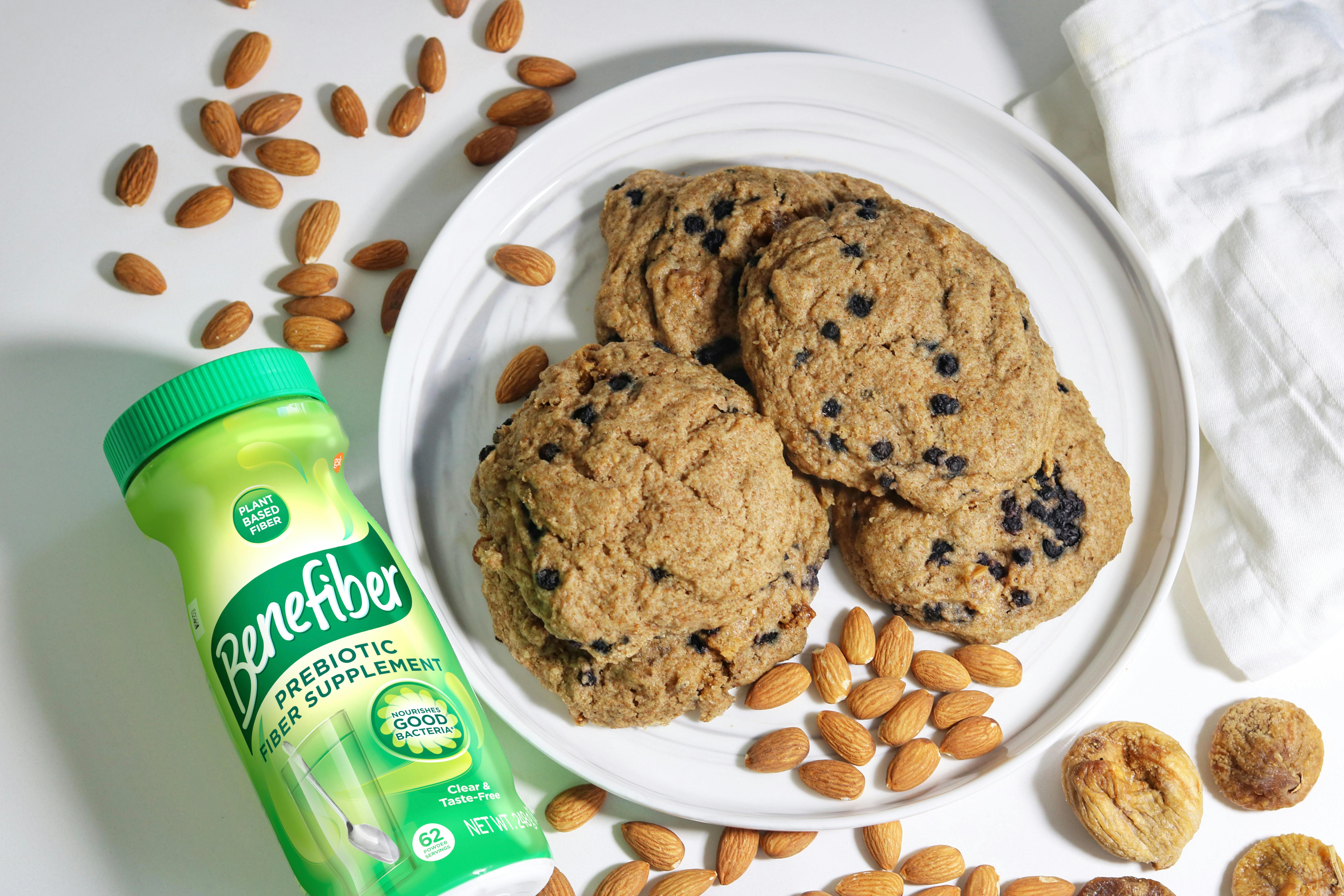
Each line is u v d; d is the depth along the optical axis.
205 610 0.63
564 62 0.76
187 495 0.63
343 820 0.62
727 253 0.70
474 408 0.73
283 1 0.75
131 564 0.72
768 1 0.77
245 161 0.75
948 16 0.77
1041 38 0.77
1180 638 0.76
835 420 0.68
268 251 0.74
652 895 0.72
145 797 0.70
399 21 0.75
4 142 0.74
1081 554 0.71
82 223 0.74
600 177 0.74
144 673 0.71
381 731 0.62
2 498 0.72
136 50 0.74
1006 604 0.70
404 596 0.64
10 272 0.73
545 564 0.66
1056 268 0.75
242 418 0.63
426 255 0.72
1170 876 0.74
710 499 0.66
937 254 0.69
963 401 0.68
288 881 0.70
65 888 0.70
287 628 0.63
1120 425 0.75
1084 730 0.75
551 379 0.69
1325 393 0.74
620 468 0.66
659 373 0.68
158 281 0.73
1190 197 0.75
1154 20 0.75
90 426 0.72
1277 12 0.76
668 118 0.74
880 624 0.73
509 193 0.73
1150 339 0.75
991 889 0.73
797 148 0.75
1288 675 0.76
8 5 0.74
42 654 0.71
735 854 0.72
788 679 0.71
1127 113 0.75
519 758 0.72
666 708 0.69
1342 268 0.74
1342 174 0.75
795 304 0.68
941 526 0.70
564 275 0.74
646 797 0.69
